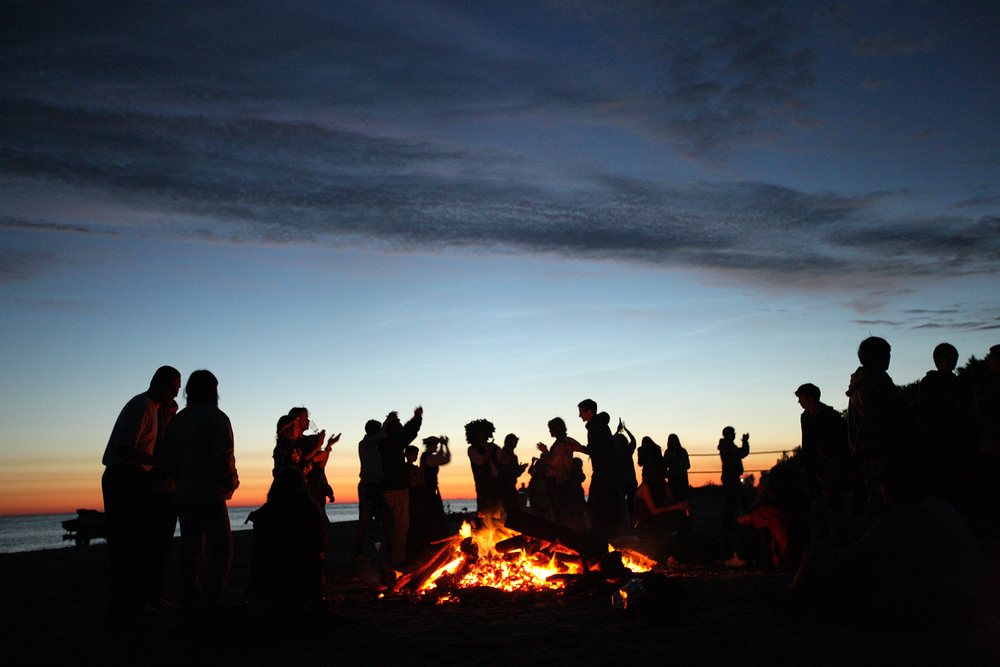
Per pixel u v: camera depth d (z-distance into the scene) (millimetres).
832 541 5383
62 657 4715
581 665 4250
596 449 12094
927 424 6758
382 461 9672
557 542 7945
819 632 4809
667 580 5988
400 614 6383
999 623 4586
